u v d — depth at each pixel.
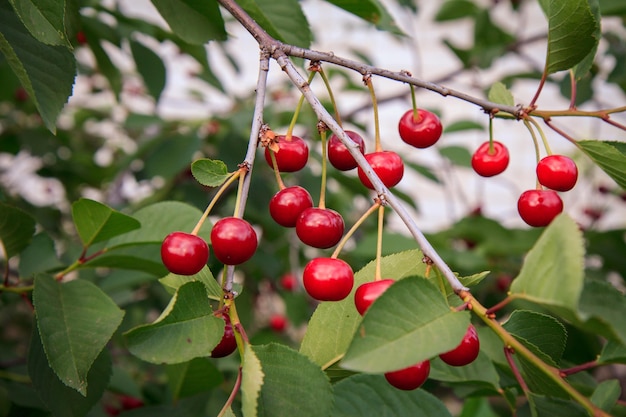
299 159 0.52
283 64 0.49
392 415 0.55
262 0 0.63
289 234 1.16
